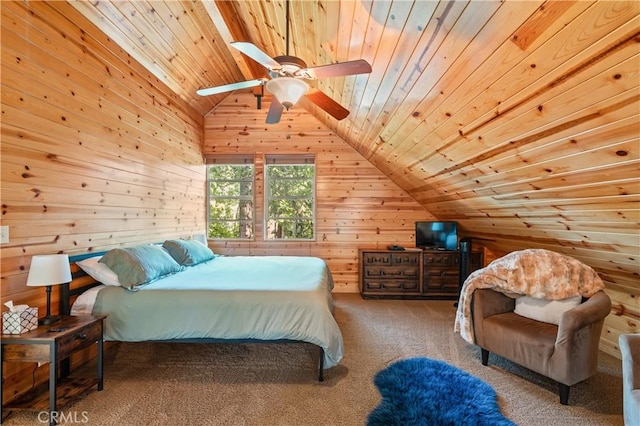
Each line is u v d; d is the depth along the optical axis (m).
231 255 4.98
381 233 4.97
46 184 2.16
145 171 3.37
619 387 2.22
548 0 1.08
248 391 2.16
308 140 4.96
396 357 2.66
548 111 1.54
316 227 4.98
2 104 1.86
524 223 2.91
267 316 2.26
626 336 1.65
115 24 2.69
